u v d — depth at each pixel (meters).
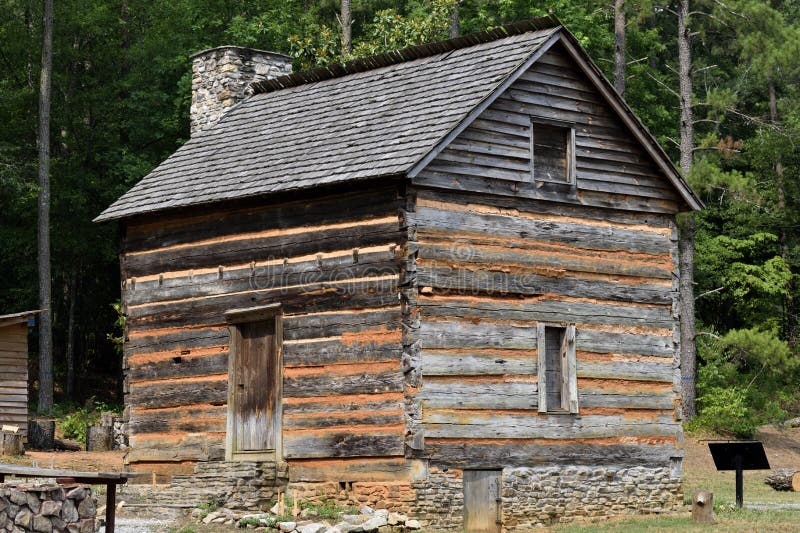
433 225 21.64
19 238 47.47
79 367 50.47
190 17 49.44
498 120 22.78
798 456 41.03
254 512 21.94
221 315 23.98
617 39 43.56
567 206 23.67
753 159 51.44
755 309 52.59
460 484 21.33
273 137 25.62
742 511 24.27
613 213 24.42
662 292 24.89
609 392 23.72
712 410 41.66
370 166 21.64
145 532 19.75
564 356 23.22
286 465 22.56
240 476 22.34
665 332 24.81
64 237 47.03
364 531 19.59
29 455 30.83
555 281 23.19
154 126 48.44
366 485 21.44
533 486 22.23
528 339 22.56
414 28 41.81
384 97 24.72
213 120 30.83
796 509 24.88
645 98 50.62
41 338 41.84
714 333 46.75
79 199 46.53
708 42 54.81
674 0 45.38
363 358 21.70
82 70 50.84
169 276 24.95
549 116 23.59
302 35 49.94
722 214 51.59
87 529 15.72
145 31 50.28
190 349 24.45
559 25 23.53
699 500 22.27
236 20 47.81
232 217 24.05
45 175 43.06
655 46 51.50
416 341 21.16
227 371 23.81
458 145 22.09
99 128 49.19
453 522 21.12
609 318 23.92
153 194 25.50
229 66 30.72
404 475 21.02
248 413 23.55
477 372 21.75
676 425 24.69
